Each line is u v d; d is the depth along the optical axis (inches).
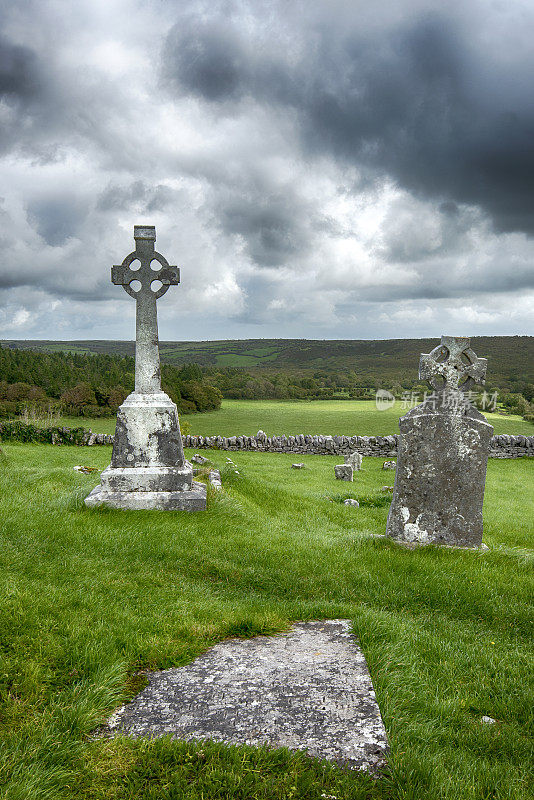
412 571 235.3
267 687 132.0
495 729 125.8
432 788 99.0
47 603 161.9
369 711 122.2
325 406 2085.4
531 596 212.2
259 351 5856.3
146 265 340.8
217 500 333.7
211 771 102.2
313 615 185.0
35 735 110.2
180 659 146.1
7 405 1357.0
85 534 245.0
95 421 1374.3
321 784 100.0
